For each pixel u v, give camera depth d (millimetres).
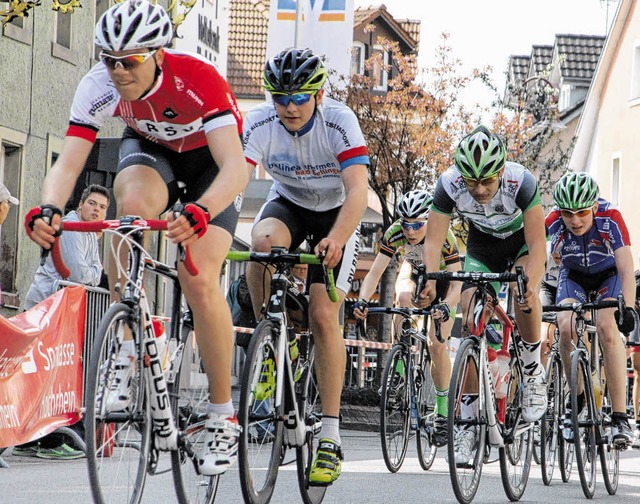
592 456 13562
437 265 12602
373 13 73625
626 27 58875
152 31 7785
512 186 12266
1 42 26672
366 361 32469
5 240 27234
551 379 14023
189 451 8398
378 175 38125
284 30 31984
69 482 12336
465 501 11578
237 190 8156
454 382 11273
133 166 8664
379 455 17969
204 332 8391
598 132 61500
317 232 10875
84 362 14484
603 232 14516
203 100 8281
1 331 11492
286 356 9508
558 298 15031
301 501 11125
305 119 10039
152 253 31625
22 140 27766
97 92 8398
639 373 20516
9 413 12070
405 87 39094
